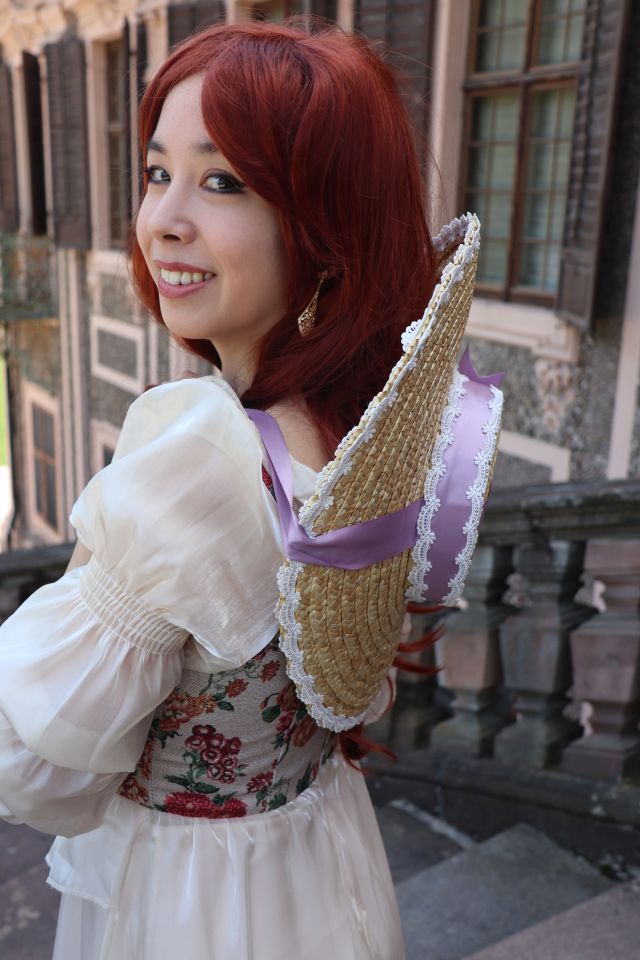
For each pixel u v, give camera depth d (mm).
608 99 3801
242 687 753
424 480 763
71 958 900
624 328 4070
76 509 696
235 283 705
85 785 732
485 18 4656
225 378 788
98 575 683
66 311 9102
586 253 4016
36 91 8773
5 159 9688
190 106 677
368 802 996
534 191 4617
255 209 689
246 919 780
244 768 792
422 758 2230
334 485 661
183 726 771
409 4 4652
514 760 2115
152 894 796
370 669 798
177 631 686
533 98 4523
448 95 4742
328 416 738
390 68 744
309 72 666
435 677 2270
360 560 704
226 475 659
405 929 1737
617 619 1978
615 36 3715
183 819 805
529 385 4672
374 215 703
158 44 6574
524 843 1987
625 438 4164
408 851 2068
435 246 840
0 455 14641
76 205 8203
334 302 724
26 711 680
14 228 9922
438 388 754
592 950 1555
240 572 671
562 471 4543
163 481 656
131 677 686
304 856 833
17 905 1896
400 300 747
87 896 836
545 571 2031
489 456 783
